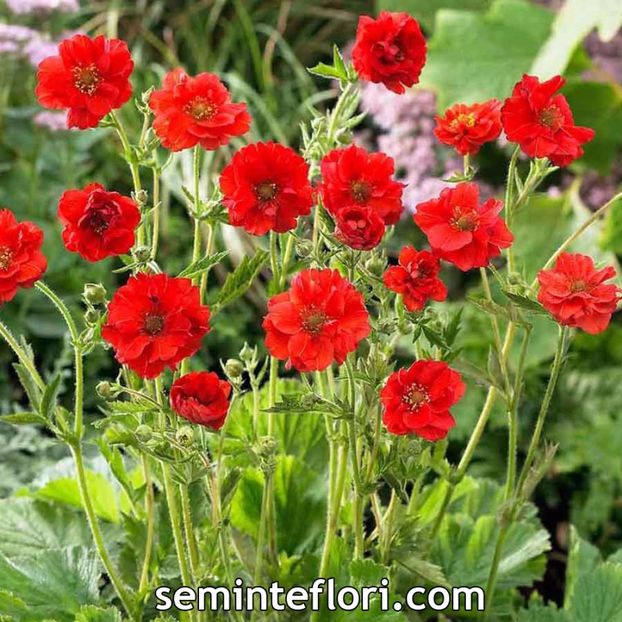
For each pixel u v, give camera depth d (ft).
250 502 2.55
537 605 2.50
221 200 2.04
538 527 2.75
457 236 1.90
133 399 2.05
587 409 3.91
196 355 4.06
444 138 2.12
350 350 1.83
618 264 4.31
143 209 2.10
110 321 1.81
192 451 1.97
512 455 2.27
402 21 2.03
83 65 1.96
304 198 1.93
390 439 2.15
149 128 2.13
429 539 2.34
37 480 2.88
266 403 2.70
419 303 1.94
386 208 1.92
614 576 2.44
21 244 1.88
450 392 1.90
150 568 2.38
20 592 2.33
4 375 3.97
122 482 2.30
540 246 4.28
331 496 2.25
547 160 2.14
